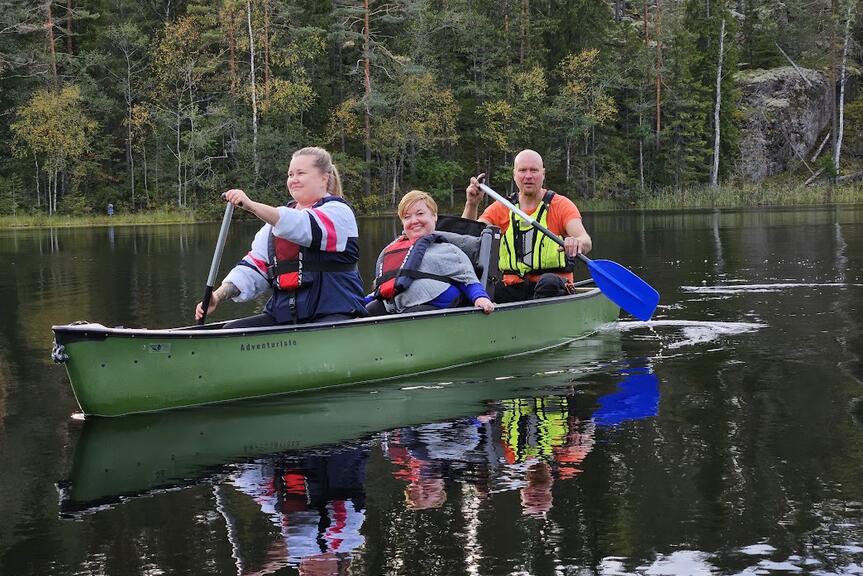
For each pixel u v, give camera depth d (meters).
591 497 2.67
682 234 16.47
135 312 7.03
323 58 38.06
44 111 32.44
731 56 43.53
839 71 47.28
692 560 2.22
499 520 2.50
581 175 41.34
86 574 2.21
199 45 34.78
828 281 8.32
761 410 3.67
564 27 42.12
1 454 3.28
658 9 42.47
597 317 6.00
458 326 4.88
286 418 3.78
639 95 42.25
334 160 35.53
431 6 40.53
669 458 3.03
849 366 4.51
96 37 37.19
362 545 2.35
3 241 19.70
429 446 3.27
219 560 2.27
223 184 34.62
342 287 4.46
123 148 38.66
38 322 6.63
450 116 37.75
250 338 4.13
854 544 2.29
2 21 34.47
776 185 41.84
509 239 5.95
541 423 3.56
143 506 2.69
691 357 4.92
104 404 3.82
